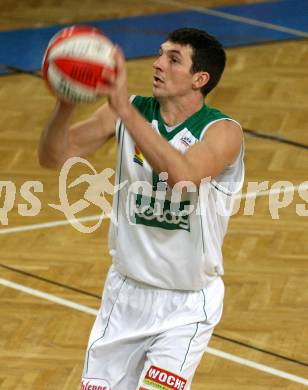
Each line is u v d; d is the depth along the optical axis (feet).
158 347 33.22
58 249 57.11
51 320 48.80
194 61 32.01
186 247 33.09
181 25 106.42
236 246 57.41
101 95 28.35
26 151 71.56
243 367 44.55
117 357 34.47
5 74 90.07
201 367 44.42
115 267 34.63
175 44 32.22
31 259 55.77
